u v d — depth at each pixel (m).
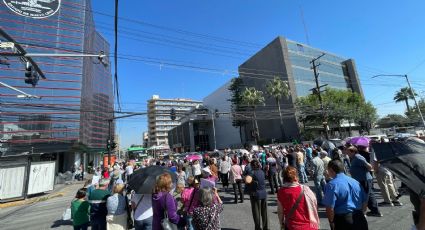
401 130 61.19
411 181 2.70
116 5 6.04
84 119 49.09
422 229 2.54
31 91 45.03
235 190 10.46
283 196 3.81
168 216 4.20
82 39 51.62
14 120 42.56
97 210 5.60
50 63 47.78
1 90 42.81
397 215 6.82
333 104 48.78
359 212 3.67
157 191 4.37
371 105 57.09
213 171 11.29
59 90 47.16
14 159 17.83
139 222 4.74
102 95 63.91
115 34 6.47
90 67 56.22
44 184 19.67
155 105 129.75
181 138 102.44
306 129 52.75
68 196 18.83
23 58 10.24
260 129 68.69
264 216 6.41
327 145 14.92
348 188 3.71
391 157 3.11
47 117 44.81
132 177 5.06
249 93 56.78
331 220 3.70
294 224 3.64
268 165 11.80
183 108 136.00
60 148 40.31
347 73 77.69
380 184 8.10
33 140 42.41
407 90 70.75
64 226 9.16
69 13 51.91
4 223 10.72
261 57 67.75
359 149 8.88
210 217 4.28
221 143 91.44
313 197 3.75
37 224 9.84
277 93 52.38
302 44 66.19
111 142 26.73
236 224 7.43
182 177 10.73
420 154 2.91
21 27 47.69
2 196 16.81
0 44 9.34
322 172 8.67
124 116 26.30
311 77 64.50
